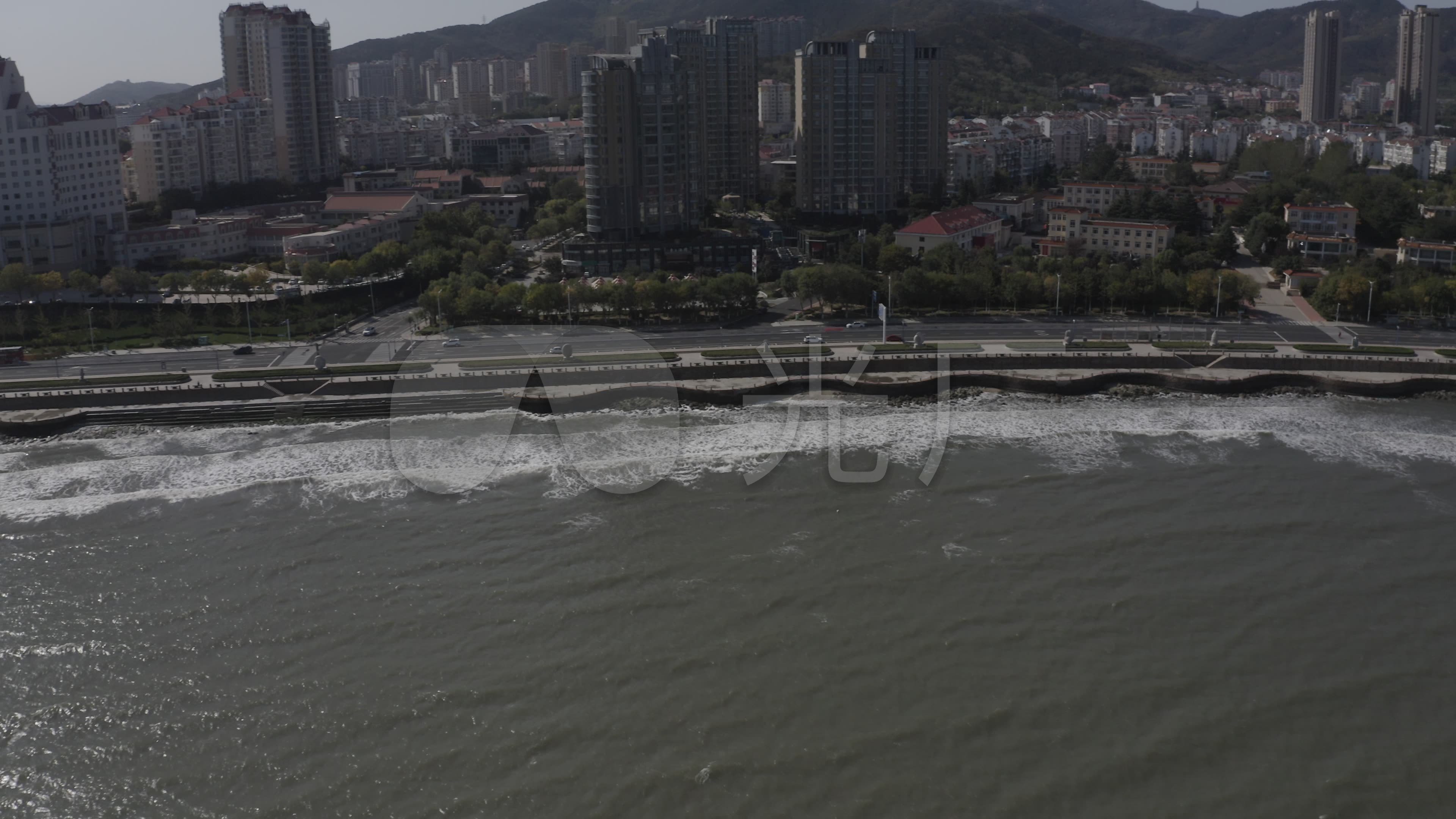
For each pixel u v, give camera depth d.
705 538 121.75
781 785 82.75
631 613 105.94
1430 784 82.88
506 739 88.00
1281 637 102.06
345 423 166.25
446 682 95.19
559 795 82.00
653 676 95.88
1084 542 121.06
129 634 103.56
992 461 146.62
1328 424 164.00
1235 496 134.50
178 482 141.75
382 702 92.56
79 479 143.25
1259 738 88.06
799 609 106.56
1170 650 99.88
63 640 102.69
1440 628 103.44
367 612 106.69
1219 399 177.50
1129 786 82.69
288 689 94.50
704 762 85.19
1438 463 146.75
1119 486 137.62
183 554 119.88
